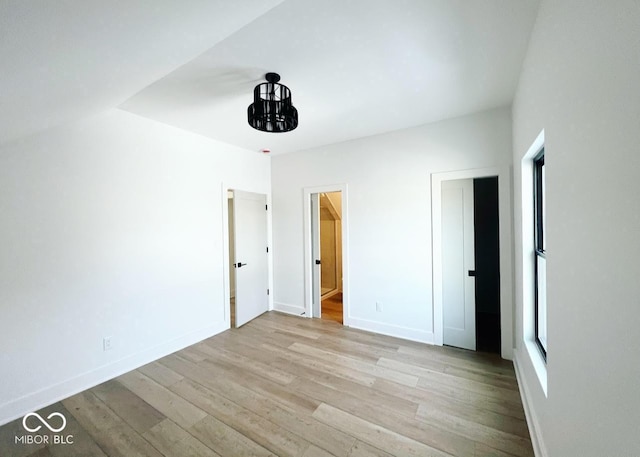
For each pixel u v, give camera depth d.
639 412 0.59
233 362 2.66
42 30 0.90
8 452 1.61
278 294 4.34
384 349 2.90
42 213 2.06
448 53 1.77
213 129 3.06
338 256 5.28
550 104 1.21
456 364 2.56
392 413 1.89
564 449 1.08
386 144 3.27
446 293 2.97
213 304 3.38
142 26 1.10
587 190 0.86
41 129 1.96
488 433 1.69
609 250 0.72
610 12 0.70
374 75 2.03
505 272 2.62
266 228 4.26
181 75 1.96
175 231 2.98
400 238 3.20
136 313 2.62
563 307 1.08
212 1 1.08
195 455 1.56
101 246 2.39
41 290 2.05
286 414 1.90
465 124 2.79
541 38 1.35
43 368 2.05
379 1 1.32
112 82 1.59
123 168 2.54
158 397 2.11
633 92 0.60
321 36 1.58
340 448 1.59
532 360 1.74
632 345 0.62
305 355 2.79
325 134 3.33
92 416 1.91
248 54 1.73
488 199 3.96
